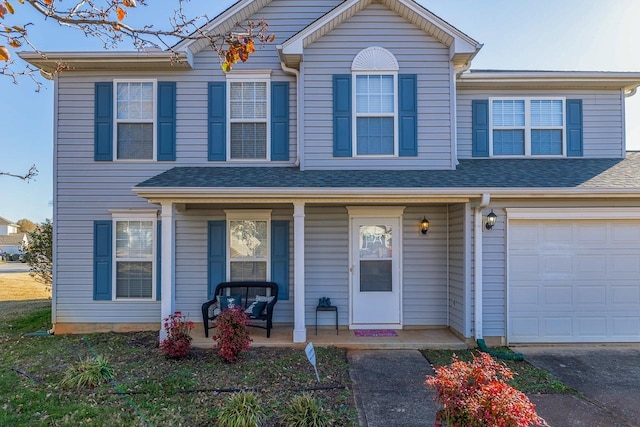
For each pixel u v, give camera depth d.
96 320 7.57
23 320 8.55
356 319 7.62
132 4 3.52
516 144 8.27
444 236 7.69
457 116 8.24
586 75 7.99
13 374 5.14
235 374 5.14
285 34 7.95
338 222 7.71
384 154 7.48
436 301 7.68
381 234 7.71
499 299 6.69
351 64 7.49
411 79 7.50
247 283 7.47
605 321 6.74
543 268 6.73
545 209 6.65
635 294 6.75
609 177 6.87
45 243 9.86
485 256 6.69
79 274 7.59
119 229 7.66
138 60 7.45
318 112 7.49
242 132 7.82
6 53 2.88
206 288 7.66
